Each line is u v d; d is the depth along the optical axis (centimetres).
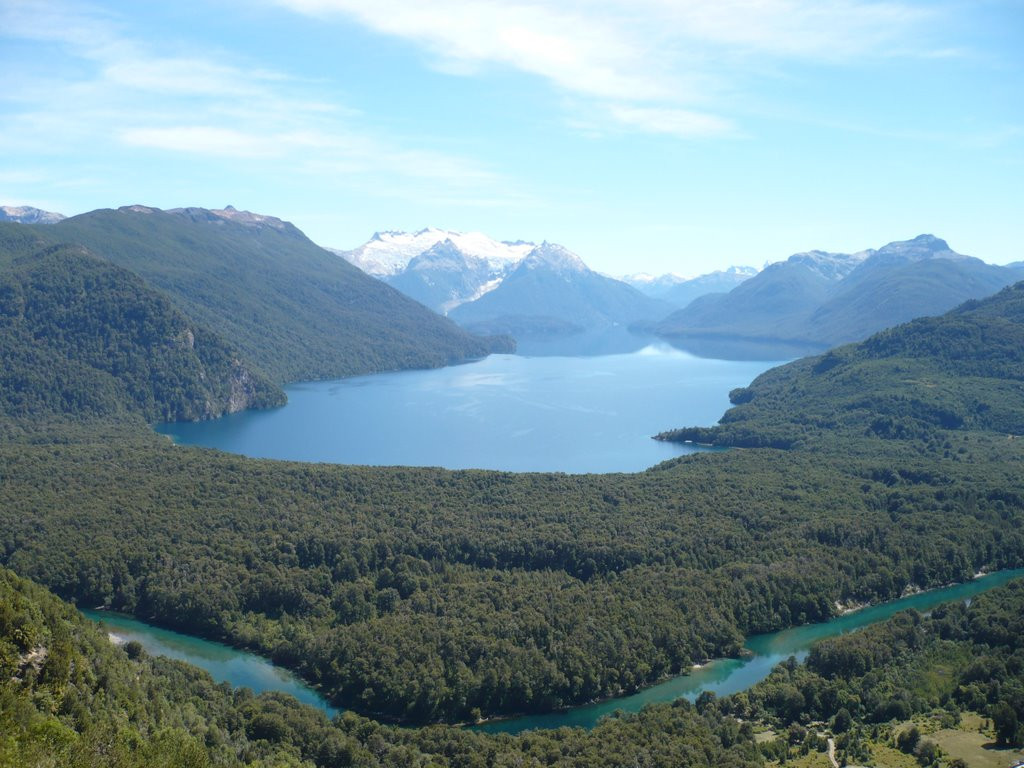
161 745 16938
